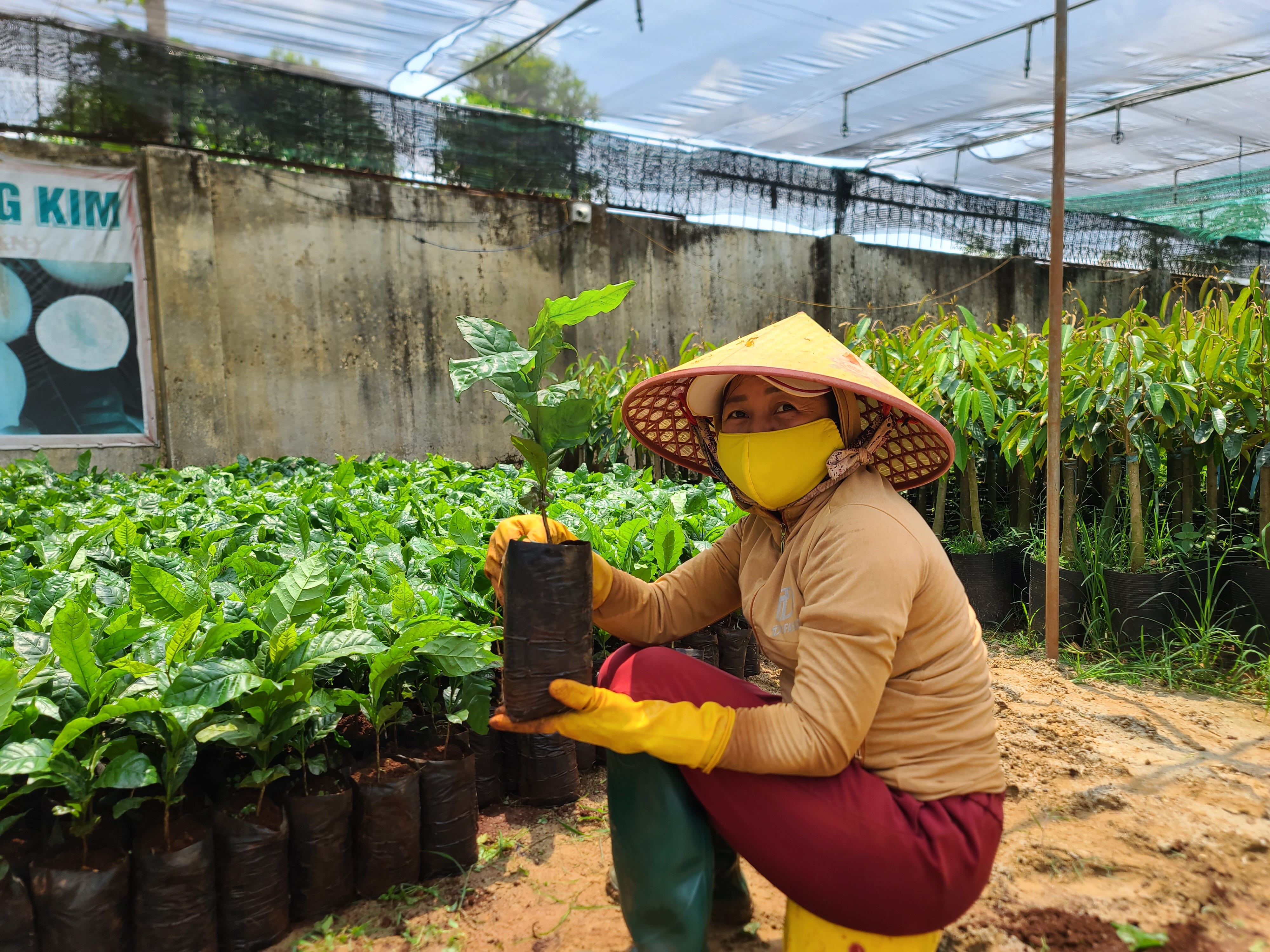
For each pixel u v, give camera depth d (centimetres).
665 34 762
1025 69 817
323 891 205
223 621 219
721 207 1164
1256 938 198
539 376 172
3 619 241
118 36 794
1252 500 436
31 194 790
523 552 149
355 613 227
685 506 369
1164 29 748
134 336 842
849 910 158
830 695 150
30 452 802
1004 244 1359
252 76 868
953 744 162
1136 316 454
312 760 209
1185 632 403
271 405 907
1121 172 1192
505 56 822
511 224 1040
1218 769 288
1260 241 1611
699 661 183
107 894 174
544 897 217
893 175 1259
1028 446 457
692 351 681
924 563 160
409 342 984
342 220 939
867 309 1182
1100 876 225
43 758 166
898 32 755
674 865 169
